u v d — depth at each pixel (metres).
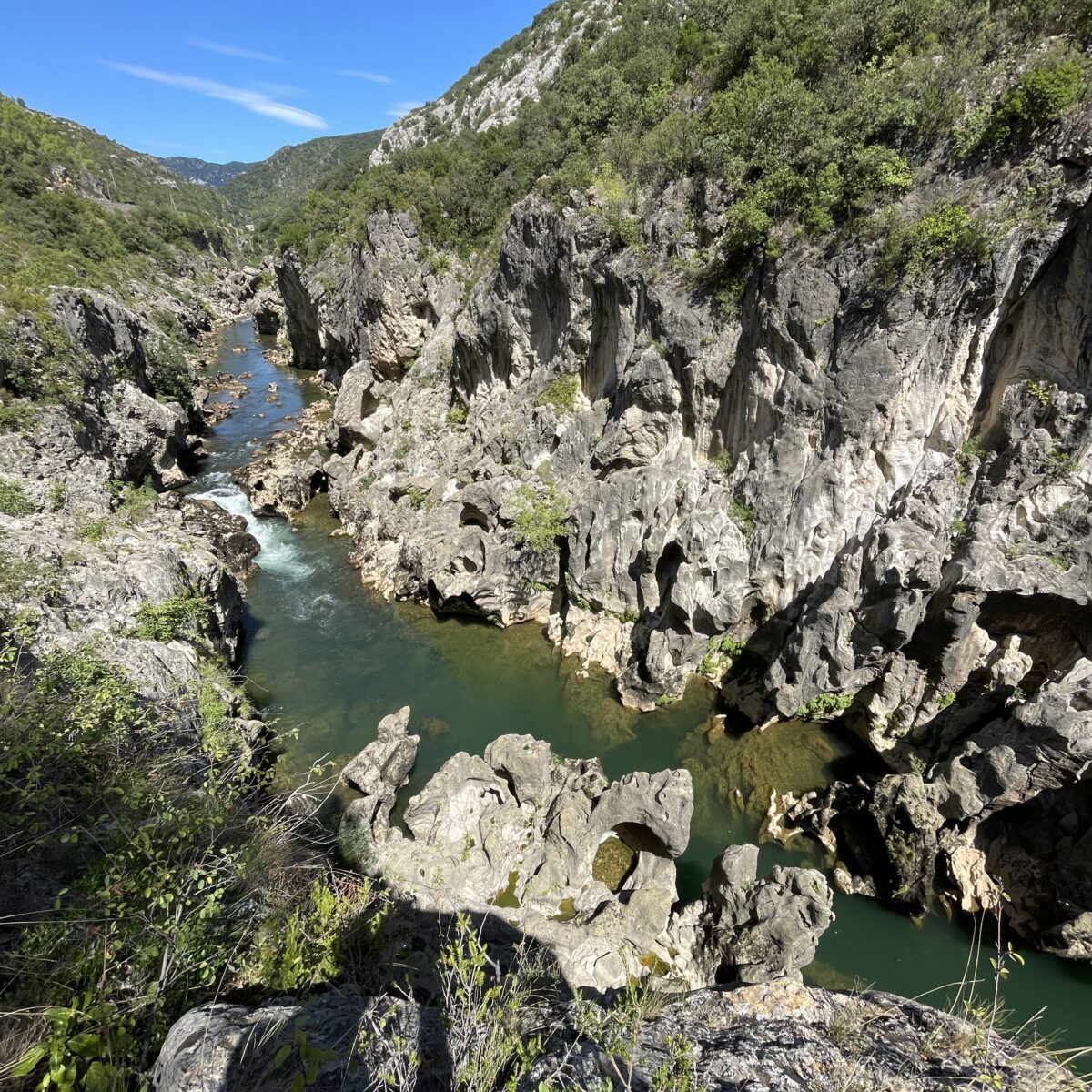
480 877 15.55
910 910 15.55
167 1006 5.90
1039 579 16.17
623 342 25.81
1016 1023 13.14
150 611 18.94
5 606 15.79
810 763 19.31
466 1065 4.87
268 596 29.91
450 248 43.19
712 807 18.95
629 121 30.30
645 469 24.78
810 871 13.59
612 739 21.55
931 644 17.69
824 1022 5.43
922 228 17.62
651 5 49.12
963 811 15.41
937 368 18.55
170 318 72.75
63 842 6.48
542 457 29.23
